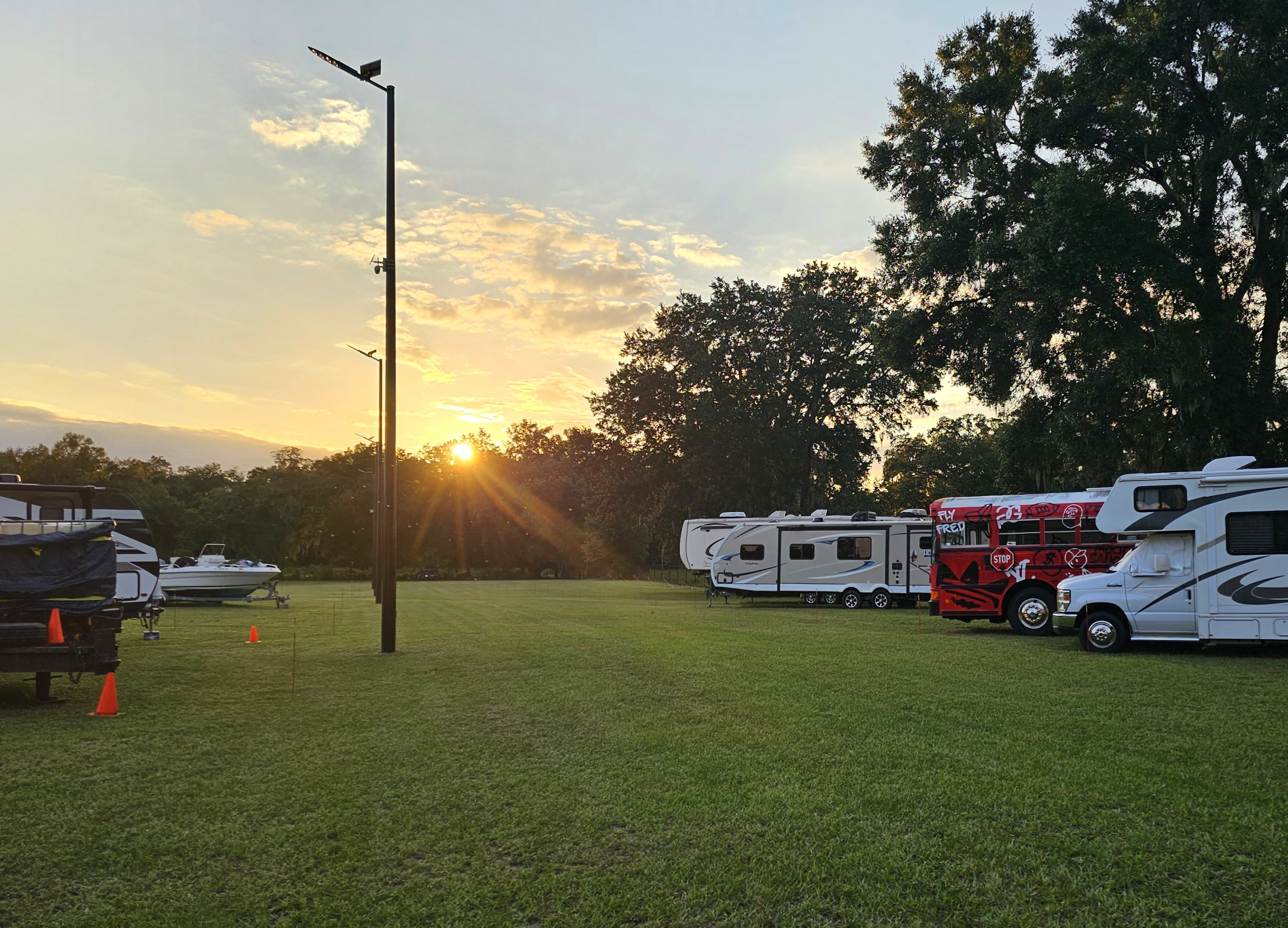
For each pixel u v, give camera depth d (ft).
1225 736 26.08
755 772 22.91
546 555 248.93
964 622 70.90
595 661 44.39
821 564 94.94
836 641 54.08
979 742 25.75
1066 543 60.64
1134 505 47.98
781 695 33.88
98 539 34.37
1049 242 76.48
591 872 16.72
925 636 57.82
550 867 17.03
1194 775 21.86
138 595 59.62
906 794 20.77
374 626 69.21
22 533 33.96
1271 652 47.98
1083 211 76.23
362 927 14.65
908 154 95.35
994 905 15.14
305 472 230.48
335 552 231.91
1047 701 32.24
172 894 15.92
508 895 15.83
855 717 29.48
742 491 143.64
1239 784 21.12
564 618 76.13
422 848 18.01
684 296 151.33
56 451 207.10
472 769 23.75
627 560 235.20
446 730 28.58
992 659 44.47
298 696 35.50
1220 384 78.74
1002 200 91.56
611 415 152.87
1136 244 76.28
